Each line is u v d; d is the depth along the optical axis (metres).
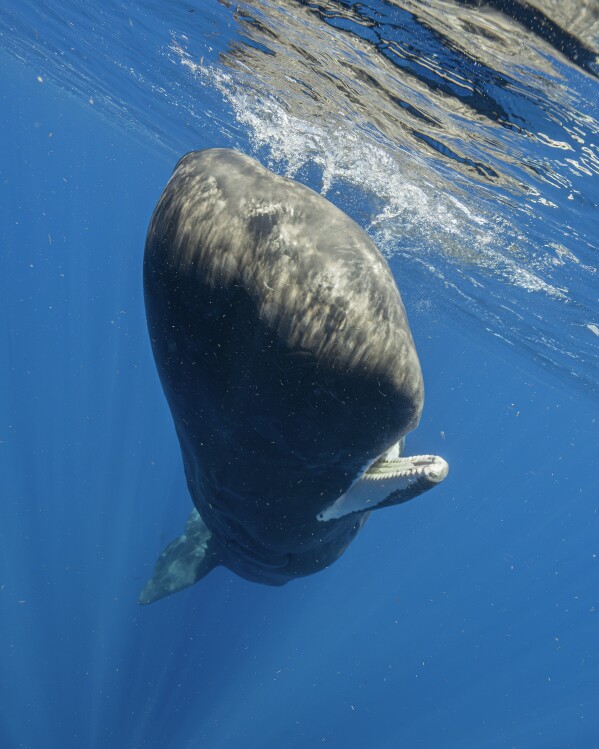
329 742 15.30
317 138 12.03
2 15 19.80
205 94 13.85
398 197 12.66
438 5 6.74
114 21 13.07
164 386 4.04
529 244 12.65
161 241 3.31
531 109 8.09
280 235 3.11
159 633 15.02
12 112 57.34
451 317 23.22
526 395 36.66
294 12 8.51
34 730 12.41
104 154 47.38
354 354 3.18
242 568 6.91
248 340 3.26
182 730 13.42
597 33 6.04
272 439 3.69
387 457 4.14
